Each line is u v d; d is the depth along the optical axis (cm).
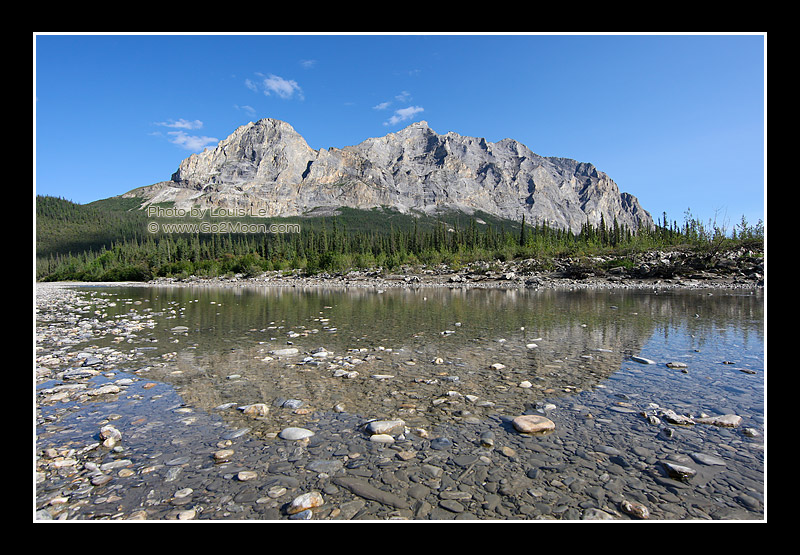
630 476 308
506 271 3709
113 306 1791
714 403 466
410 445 365
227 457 345
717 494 282
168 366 660
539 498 280
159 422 425
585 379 569
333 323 1153
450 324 1105
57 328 1089
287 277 5244
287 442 374
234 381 572
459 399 488
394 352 754
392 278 4112
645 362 655
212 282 5075
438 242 9525
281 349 784
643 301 1670
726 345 786
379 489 293
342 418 432
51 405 477
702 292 2116
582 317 1205
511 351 756
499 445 363
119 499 284
